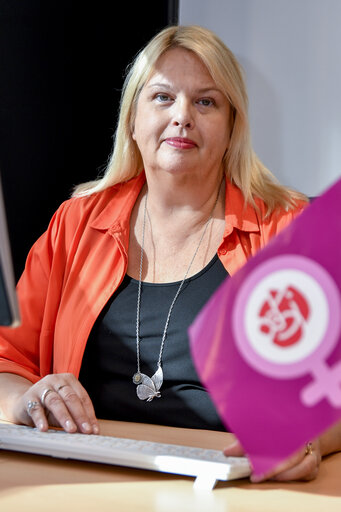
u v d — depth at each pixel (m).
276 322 0.92
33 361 2.60
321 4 4.29
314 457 1.51
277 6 4.36
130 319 2.40
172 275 2.46
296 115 4.37
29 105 3.65
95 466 1.54
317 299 0.90
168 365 2.31
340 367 0.89
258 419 0.93
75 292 2.52
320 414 0.90
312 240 0.90
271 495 1.38
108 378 2.40
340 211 0.90
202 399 2.25
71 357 2.43
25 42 3.61
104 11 3.76
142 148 2.51
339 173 4.31
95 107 3.80
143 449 1.55
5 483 1.43
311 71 4.33
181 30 2.50
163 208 2.54
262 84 4.42
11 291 1.28
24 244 3.68
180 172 2.42
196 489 1.40
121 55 3.78
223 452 1.53
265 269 0.92
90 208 2.67
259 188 2.58
